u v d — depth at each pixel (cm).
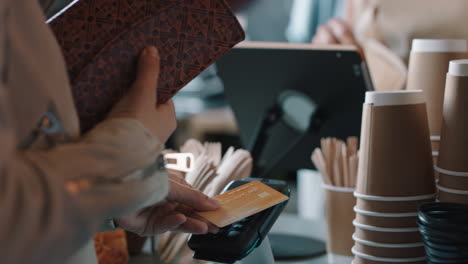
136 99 56
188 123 336
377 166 82
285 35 316
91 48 58
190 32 62
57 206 42
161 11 60
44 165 44
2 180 40
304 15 302
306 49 123
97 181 46
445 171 81
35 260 42
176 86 62
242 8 316
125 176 49
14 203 41
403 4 185
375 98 82
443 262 71
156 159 54
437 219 71
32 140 48
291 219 135
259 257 77
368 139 83
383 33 191
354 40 160
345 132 128
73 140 51
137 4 60
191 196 72
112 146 48
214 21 63
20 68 46
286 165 136
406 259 82
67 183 44
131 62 59
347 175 101
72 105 51
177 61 62
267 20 316
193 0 62
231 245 67
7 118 41
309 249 108
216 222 69
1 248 40
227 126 336
